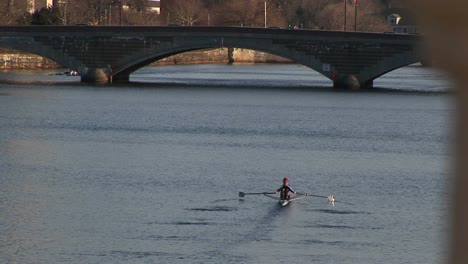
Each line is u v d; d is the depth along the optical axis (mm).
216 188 174500
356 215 147875
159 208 150875
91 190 168375
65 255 118125
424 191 175125
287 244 125500
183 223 138500
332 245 126188
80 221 138625
